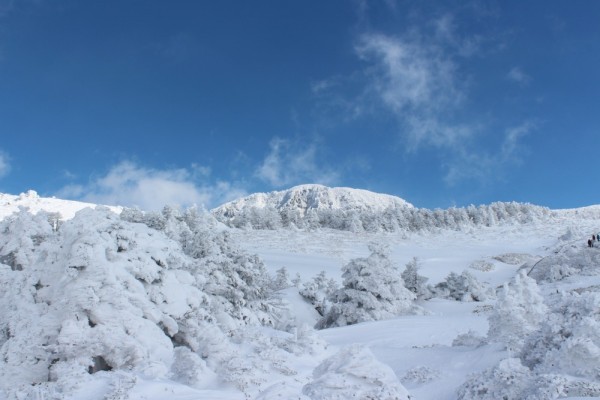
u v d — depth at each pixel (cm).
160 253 1945
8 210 11744
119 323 1598
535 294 1744
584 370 1009
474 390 1085
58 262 1739
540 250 8194
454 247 9062
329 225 12888
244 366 1231
